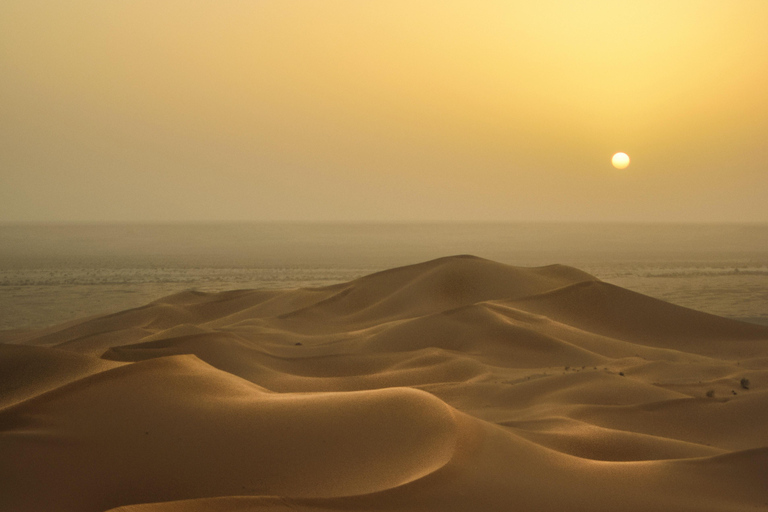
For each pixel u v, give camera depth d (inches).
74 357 673.6
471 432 452.4
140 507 327.3
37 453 410.6
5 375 623.8
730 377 1007.0
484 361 1176.8
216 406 494.9
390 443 423.5
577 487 409.4
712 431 732.7
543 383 930.7
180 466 400.8
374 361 1184.8
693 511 398.3
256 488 373.4
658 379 1037.8
